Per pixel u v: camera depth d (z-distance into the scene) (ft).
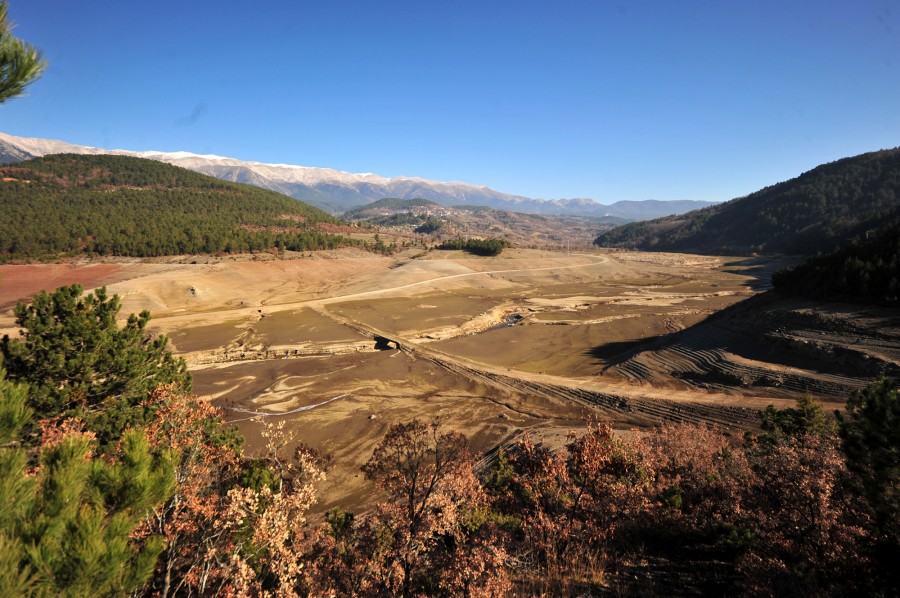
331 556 29.86
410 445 33.42
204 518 27.20
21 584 11.37
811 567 26.86
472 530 35.04
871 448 25.16
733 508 36.99
